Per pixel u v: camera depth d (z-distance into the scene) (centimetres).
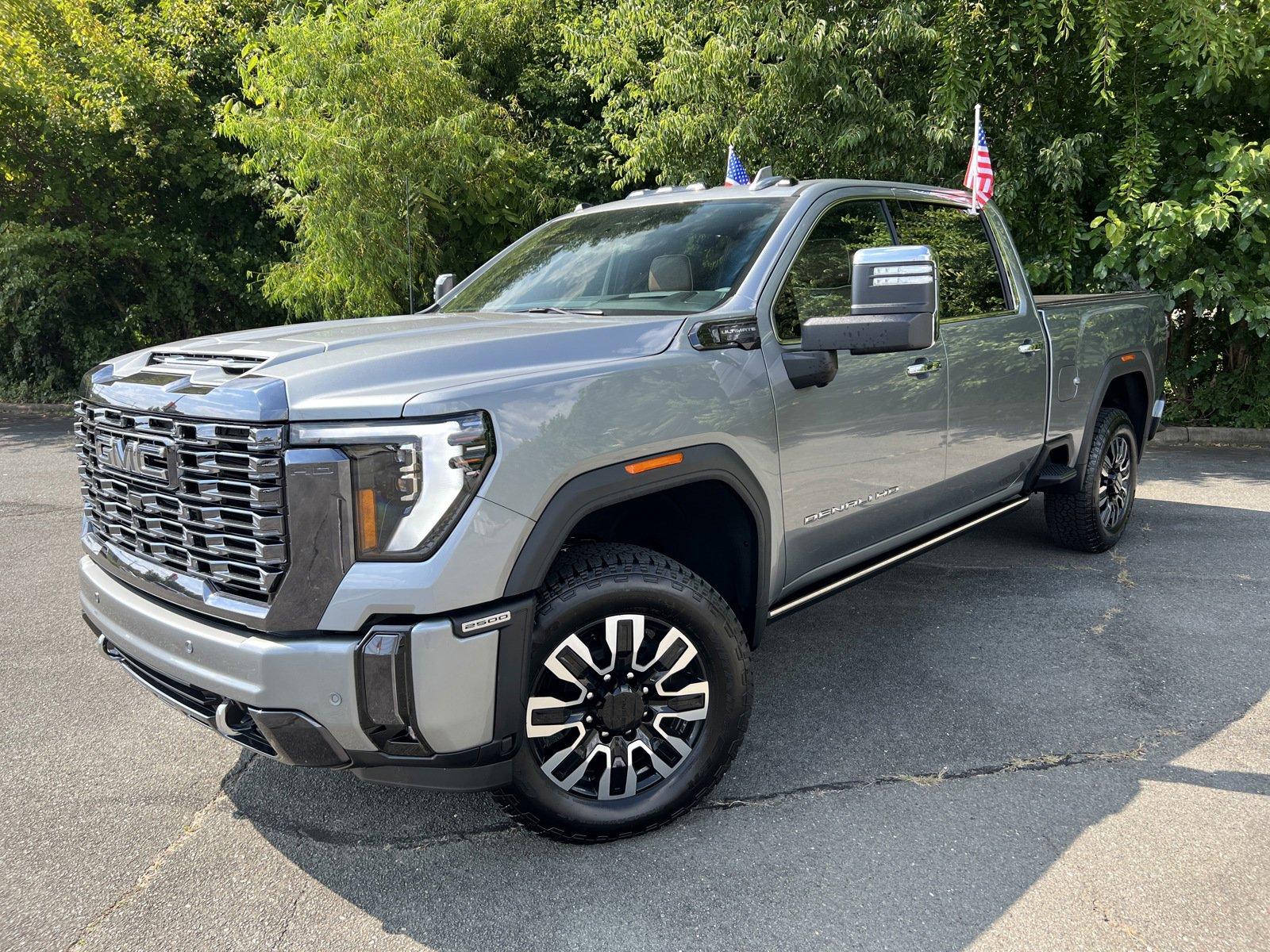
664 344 277
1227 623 429
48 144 1368
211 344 285
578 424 244
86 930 238
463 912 243
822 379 308
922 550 389
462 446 223
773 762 315
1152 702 352
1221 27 799
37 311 1437
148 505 252
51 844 276
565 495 240
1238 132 923
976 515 435
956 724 339
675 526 310
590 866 262
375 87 1102
